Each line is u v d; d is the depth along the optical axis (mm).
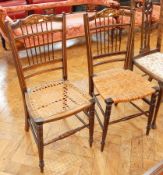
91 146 1717
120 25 1729
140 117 2000
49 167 1570
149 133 1840
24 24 1486
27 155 1652
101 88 1604
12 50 1436
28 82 2455
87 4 3574
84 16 1561
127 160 1622
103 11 1652
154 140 1780
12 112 2051
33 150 1688
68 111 1420
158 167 1012
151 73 1776
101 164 1594
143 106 2102
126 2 3975
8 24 1373
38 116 1379
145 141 1771
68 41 3486
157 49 2078
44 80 2504
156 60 1935
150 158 1638
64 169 1561
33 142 1755
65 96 1561
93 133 1777
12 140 1772
